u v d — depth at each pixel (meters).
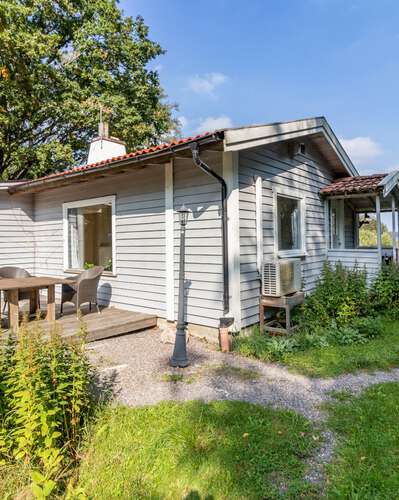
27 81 7.96
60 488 2.16
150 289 6.13
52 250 8.52
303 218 7.18
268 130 5.11
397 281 6.88
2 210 8.59
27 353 2.37
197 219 5.35
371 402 3.16
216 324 5.12
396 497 2.00
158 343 5.10
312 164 7.68
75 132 14.98
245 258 5.17
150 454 2.41
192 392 3.44
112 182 6.80
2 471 2.21
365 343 4.98
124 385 3.59
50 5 13.17
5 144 13.30
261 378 3.82
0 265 8.55
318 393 3.43
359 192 7.58
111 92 14.52
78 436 2.50
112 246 6.82
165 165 5.76
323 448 2.49
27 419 2.21
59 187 7.56
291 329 5.16
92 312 6.32
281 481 2.16
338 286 6.18
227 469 2.26
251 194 5.38
